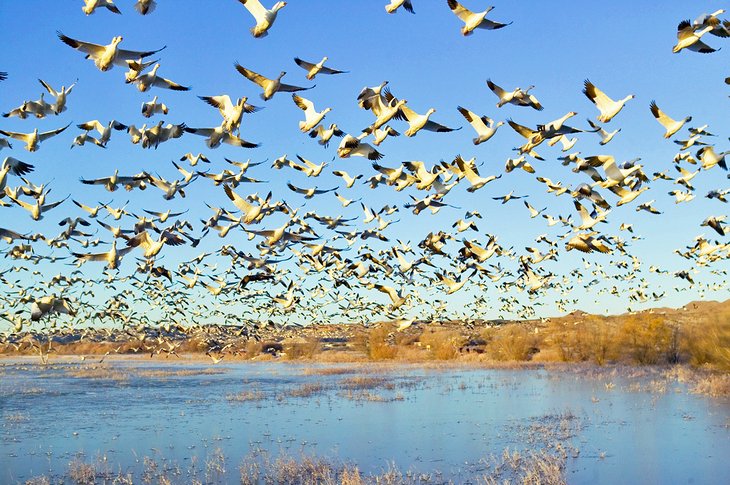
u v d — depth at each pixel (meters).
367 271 24.38
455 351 64.81
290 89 14.72
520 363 56.97
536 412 28.31
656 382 39.09
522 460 18.97
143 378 48.31
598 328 57.78
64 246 23.03
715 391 32.53
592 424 24.84
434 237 22.72
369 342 67.00
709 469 17.78
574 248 21.16
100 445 22.30
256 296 30.50
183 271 26.33
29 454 20.88
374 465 18.89
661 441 21.39
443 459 19.47
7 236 15.85
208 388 40.78
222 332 38.78
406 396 34.75
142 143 16.33
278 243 22.11
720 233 20.14
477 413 28.36
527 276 26.62
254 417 28.17
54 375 50.91
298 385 41.88
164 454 20.69
